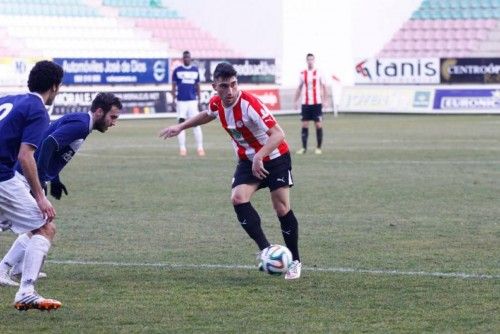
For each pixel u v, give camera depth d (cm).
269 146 1983
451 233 2614
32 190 1697
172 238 2580
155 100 9075
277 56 11438
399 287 1923
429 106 9419
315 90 5316
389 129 7331
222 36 11462
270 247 2003
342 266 2152
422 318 1662
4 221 1745
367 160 4884
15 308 1756
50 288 1947
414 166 4553
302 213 3025
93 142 6344
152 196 3522
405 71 9881
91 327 1623
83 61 8619
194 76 5403
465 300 1798
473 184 3797
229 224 2834
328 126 7794
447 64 9694
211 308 1759
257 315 1700
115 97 1894
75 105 8394
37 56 8850
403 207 3153
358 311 1723
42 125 1675
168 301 1822
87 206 3256
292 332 1575
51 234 1761
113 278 2050
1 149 1688
